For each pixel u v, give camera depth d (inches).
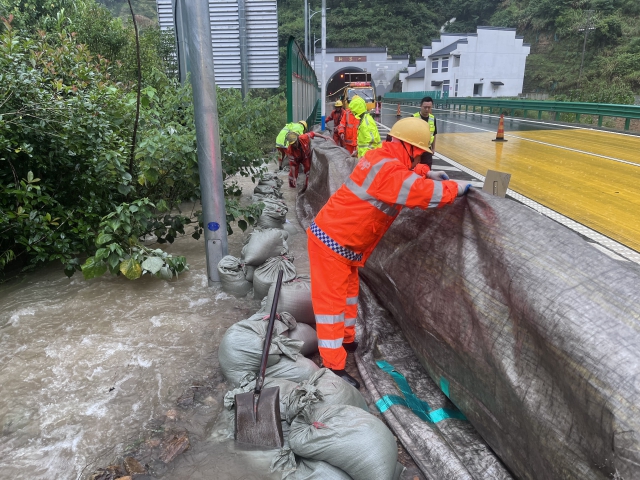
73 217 206.5
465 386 108.0
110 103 224.1
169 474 97.3
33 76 195.0
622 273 84.3
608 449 68.2
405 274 138.6
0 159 183.9
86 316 169.6
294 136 366.0
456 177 382.0
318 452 90.7
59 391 126.3
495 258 103.3
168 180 230.8
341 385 106.3
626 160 462.3
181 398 123.0
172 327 161.0
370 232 120.2
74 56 236.1
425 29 3334.2
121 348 147.6
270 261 180.9
